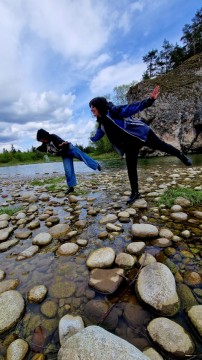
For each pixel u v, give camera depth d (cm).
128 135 299
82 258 196
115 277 158
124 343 97
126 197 403
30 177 1095
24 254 210
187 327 115
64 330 115
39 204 428
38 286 155
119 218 283
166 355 101
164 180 534
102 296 144
